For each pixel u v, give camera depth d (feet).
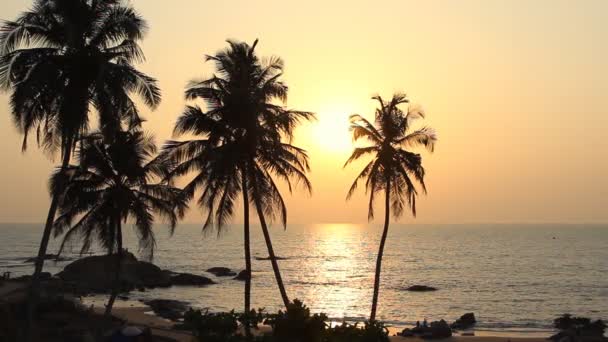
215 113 113.91
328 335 74.38
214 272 415.44
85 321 149.38
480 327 215.31
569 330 187.93
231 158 112.78
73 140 98.37
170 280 331.77
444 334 184.14
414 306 273.54
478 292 323.98
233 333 76.59
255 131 113.09
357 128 134.41
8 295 166.40
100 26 97.14
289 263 525.34
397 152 134.51
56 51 96.27
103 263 303.27
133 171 116.98
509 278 397.19
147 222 119.24
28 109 94.38
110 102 97.66
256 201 117.39
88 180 116.78
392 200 139.85
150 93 99.25
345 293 319.27
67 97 94.27
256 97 113.29
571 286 351.25
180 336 155.12
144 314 205.98
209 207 116.16
